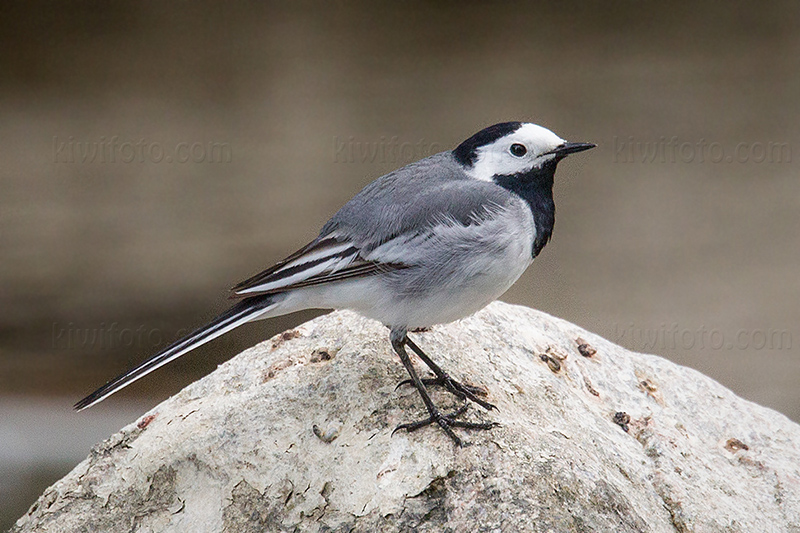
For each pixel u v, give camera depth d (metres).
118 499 7.08
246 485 6.82
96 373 14.13
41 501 7.29
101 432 12.80
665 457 7.41
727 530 6.85
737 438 8.11
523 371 7.88
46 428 12.80
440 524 6.27
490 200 7.36
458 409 7.05
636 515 6.52
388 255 7.29
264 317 7.56
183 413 7.53
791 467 7.80
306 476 6.74
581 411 7.62
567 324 8.93
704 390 8.60
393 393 7.27
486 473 6.51
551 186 7.72
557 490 6.41
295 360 7.84
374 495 6.50
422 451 6.70
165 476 7.06
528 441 6.82
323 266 7.37
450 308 7.41
